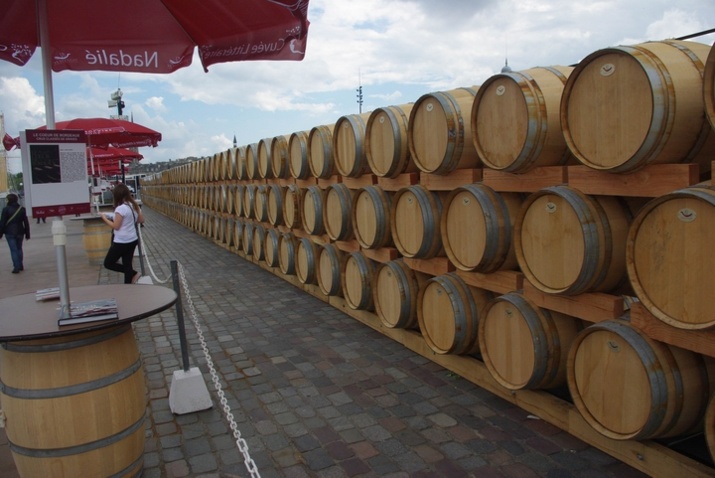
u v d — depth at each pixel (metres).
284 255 9.38
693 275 2.82
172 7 4.28
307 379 5.13
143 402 3.49
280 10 3.92
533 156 3.84
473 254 4.57
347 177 6.86
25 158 3.12
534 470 3.46
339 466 3.61
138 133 11.88
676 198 2.87
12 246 12.02
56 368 3.04
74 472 3.13
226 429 4.19
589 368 3.51
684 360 3.10
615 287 3.59
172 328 6.99
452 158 4.73
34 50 4.37
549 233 3.75
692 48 3.19
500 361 4.34
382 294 6.14
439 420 4.20
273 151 9.57
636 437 3.17
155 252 14.41
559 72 4.07
